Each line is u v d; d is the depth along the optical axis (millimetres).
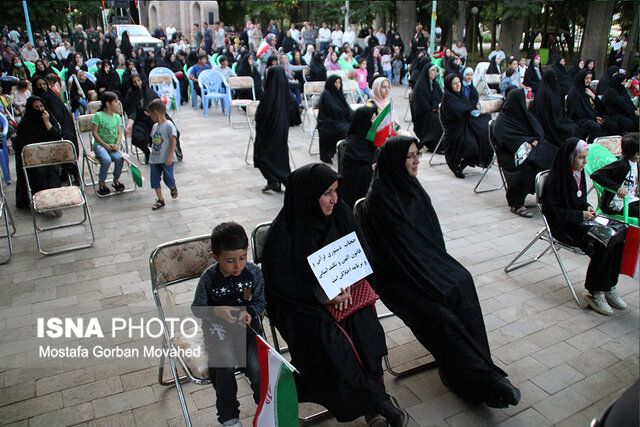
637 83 10695
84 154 6551
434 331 2918
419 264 3064
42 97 6617
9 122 7691
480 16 28078
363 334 2672
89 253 4906
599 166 4684
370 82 16562
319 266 2664
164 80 10898
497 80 13109
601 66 18766
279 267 2725
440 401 3021
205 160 8102
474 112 7129
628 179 4332
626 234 3783
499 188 6949
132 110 8898
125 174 7406
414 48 18453
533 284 4395
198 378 2535
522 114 5883
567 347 3529
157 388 3104
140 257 4816
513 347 3525
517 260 4820
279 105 6277
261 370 2305
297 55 13562
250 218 5750
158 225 5566
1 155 6875
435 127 8492
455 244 5168
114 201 6324
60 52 18516
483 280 4445
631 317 3910
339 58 14086
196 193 6582
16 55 17078
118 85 11398
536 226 5648
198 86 12812
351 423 2850
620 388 3123
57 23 31812
